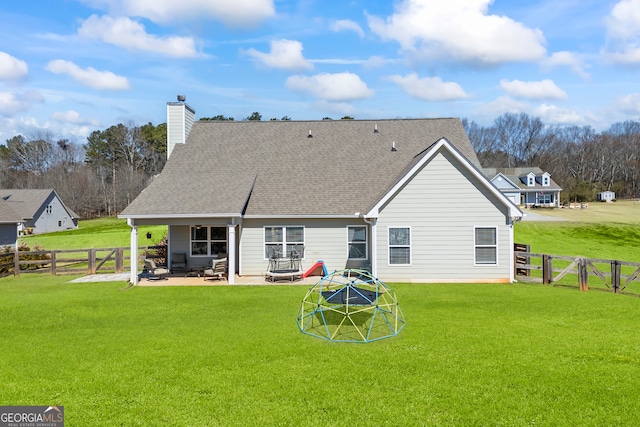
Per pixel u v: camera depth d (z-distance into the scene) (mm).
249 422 6160
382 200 17156
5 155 91188
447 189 17281
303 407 6582
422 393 7012
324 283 17078
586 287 15398
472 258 17266
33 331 10602
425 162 17281
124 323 11281
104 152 90688
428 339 9672
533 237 34844
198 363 8320
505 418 6234
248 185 19391
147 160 92312
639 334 9930
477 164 20328
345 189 19531
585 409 6461
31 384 7438
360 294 10930
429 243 17344
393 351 8945
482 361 8328
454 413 6383
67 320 11625
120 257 21031
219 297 14516
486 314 11883
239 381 7496
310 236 18781
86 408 6602
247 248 18922
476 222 17219
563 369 7906
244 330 10531
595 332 10094
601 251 29188
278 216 18359
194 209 17156
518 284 16719
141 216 16844
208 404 6680
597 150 100000
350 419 6227
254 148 22234
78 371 7984
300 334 10188
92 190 77188
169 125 22953
